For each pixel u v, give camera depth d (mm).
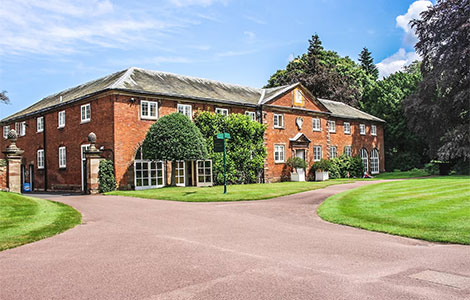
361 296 4410
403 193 15039
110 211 12672
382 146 44281
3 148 34969
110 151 22312
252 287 4746
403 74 50219
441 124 34219
